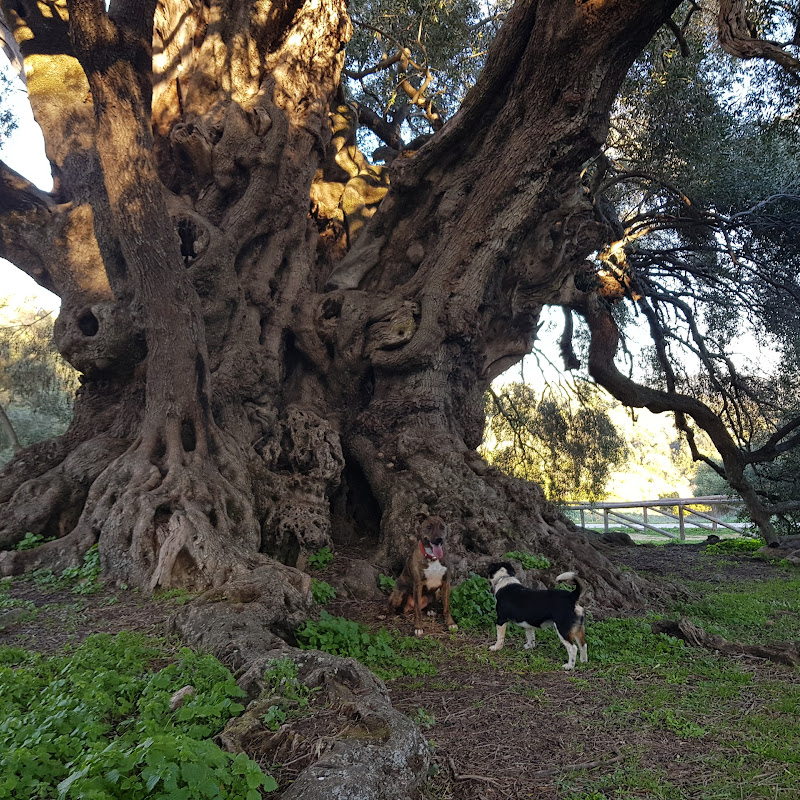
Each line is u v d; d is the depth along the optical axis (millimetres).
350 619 8094
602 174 14938
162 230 9109
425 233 12766
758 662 6574
